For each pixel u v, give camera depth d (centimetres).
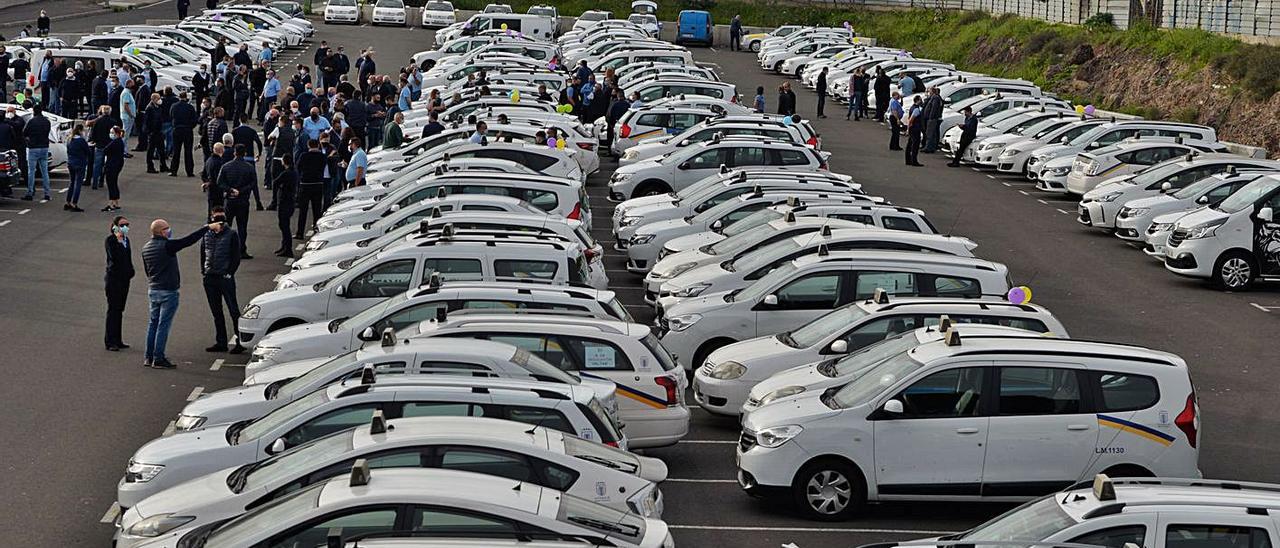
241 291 2150
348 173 2639
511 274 1683
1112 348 1286
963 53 6631
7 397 1594
